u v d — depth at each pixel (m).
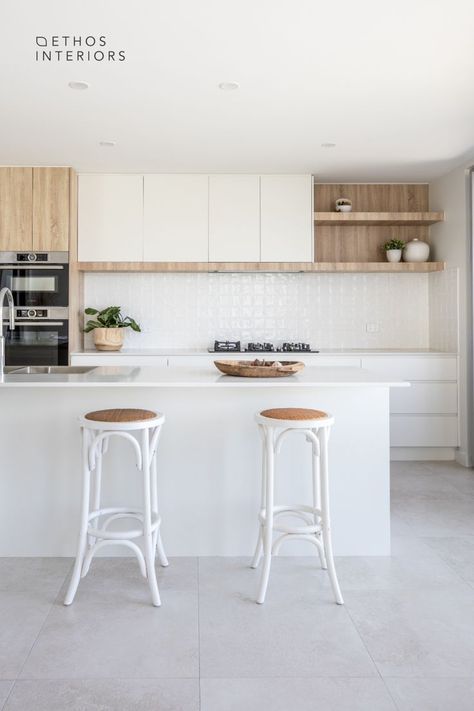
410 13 2.67
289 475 3.13
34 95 3.59
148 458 2.62
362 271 5.71
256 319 5.89
